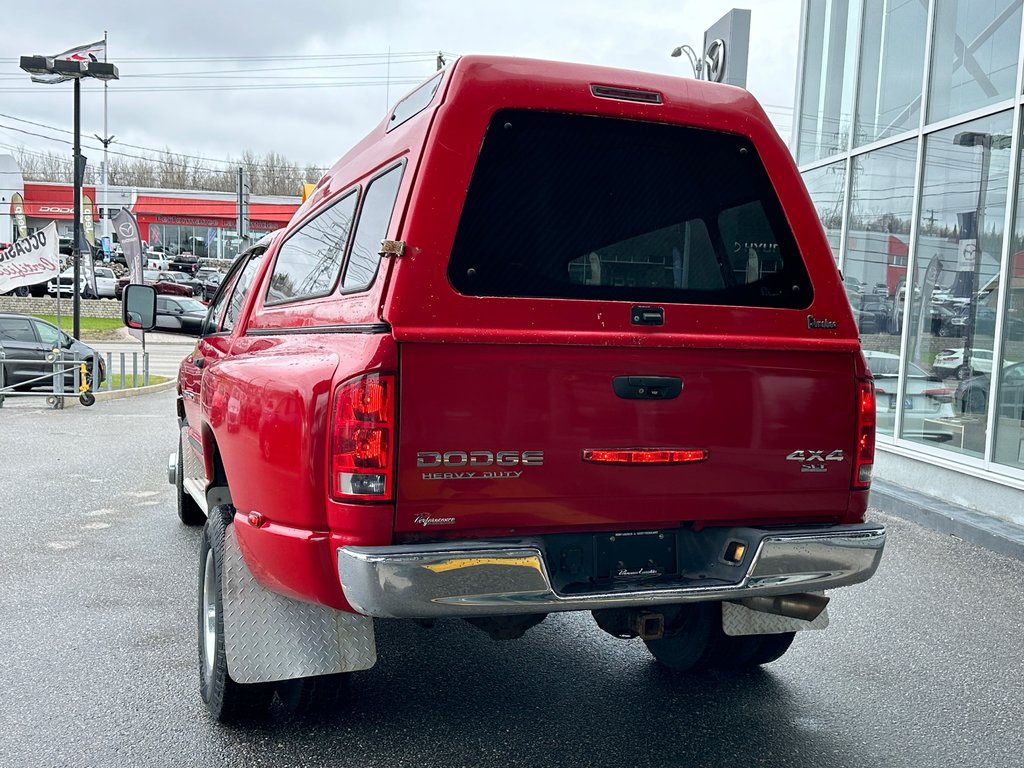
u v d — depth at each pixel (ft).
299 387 9.93
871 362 34.68
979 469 26.91
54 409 52.80
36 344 57.93
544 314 9.89
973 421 27.78
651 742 11.88
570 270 10.19
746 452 10.68
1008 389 26.21
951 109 30.25
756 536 10.57
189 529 23.43
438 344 9.35
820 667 14.82
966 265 28.96
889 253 33.73
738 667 14.47
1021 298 26.02
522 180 10.12
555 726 12.31
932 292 30.76
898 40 33.71
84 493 28.14
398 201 9.91
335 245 12.07
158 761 11.15
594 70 10.63
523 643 15.60
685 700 13.28
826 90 39.17
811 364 11.01
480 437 9.50
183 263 185.68
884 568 21.42
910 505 27.35
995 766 11.48
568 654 15.10
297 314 12.46
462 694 13.37
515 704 13.03
